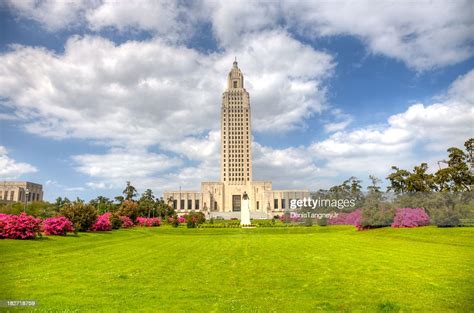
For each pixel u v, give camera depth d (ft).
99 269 78.84
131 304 49.60
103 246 136.46
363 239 163.02
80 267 81.71
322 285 61.00
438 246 122.42
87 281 64.95
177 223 303.27
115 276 69.82
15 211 269.03
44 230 154.40
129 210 304.50
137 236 203.21
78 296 53.83
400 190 249.34
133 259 96.63
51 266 82.84
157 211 441.68
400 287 58.59
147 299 52.26
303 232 238.27
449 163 231.71
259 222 372.58
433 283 61.16
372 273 71.61
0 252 99.40
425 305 48.21
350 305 48.73
